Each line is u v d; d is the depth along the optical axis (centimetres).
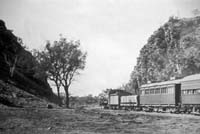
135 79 14050
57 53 4738
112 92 6506
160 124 2003
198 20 14000
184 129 1698
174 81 3778
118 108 5881
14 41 5825
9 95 3222
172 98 3706
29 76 5625
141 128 1744
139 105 4922
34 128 1477
